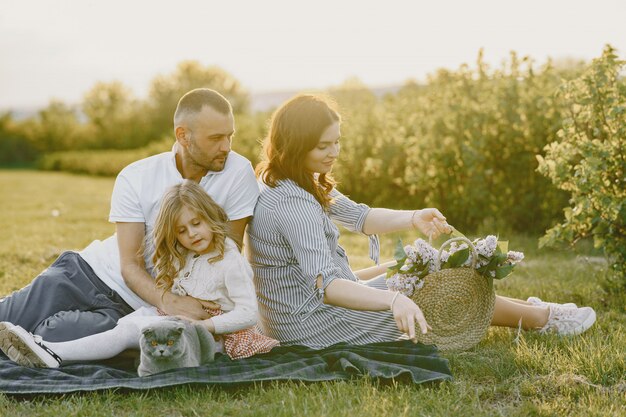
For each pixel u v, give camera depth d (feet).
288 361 11.96
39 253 27.14
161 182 13.26
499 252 12.73
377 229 13.92
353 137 40.63
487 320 12.84
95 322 12.48
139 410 10.18
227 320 12.00
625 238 17.98
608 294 17.78
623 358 11.89
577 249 25.85
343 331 12.62
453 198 33.27
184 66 199.11
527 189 31.30
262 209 12.60
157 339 11.05
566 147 18.83
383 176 38.27
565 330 13.83
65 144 192.34
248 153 60.29
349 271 13.08
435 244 29.12
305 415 9.80
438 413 9.96
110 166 108.06
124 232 13.15
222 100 12.98
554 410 10.11
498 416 9.95
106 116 197.26
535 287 18.92
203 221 12.11
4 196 64.28
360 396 10.47
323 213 12.59
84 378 11.12
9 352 11.77
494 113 31.94
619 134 18.07
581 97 18.89
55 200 57.11
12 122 202.69
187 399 10.54
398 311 10.82
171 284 12.44
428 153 33.12
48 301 12.65
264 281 12.93
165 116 188.44
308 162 12.39
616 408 9.99
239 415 9.95
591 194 17.84
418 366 11.60
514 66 32.17
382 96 48.52
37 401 10.66
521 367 11.99
